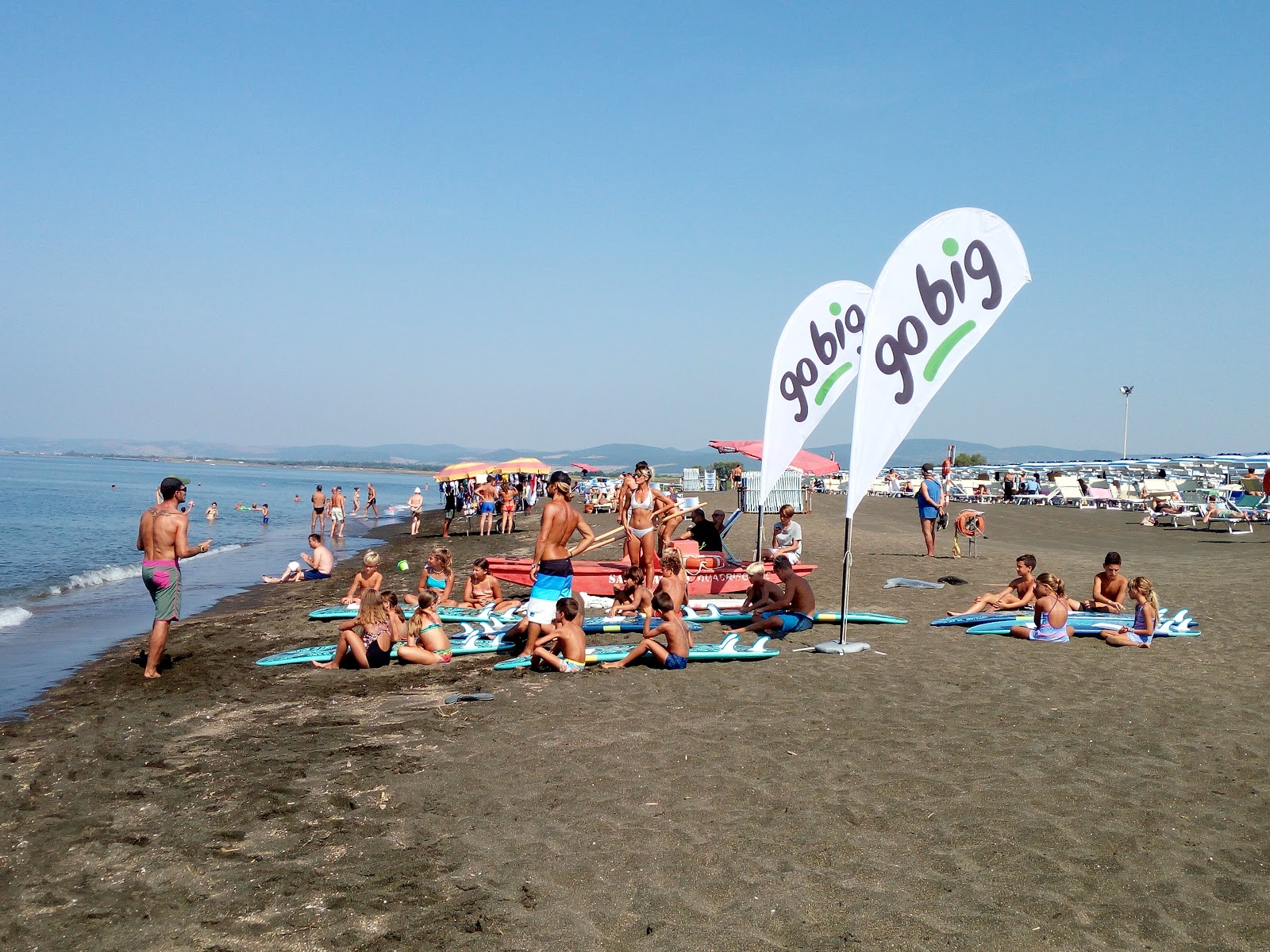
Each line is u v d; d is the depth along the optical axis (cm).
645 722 684
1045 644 948
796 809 502
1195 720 650
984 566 1670
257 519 4831
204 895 427
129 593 1777
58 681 953
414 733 681
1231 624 1031
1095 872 416
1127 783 525
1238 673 798
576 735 657
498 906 404
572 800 526
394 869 446
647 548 1169
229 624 1308
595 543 1100
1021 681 784
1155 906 384
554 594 946
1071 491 3759
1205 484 3247
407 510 5694
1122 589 1120
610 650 938
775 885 413
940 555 1853
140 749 676
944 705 707
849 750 601
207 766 623
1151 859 427
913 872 422
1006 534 2442
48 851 488
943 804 501
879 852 445
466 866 446
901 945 359
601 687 802
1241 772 540
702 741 631
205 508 6034
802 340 1236
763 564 1117
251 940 383
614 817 500
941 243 862
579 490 5228
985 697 731
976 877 416
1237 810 482
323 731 699
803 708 710
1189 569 1573
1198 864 421
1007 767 558
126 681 920
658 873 430
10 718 787
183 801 555
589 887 419
